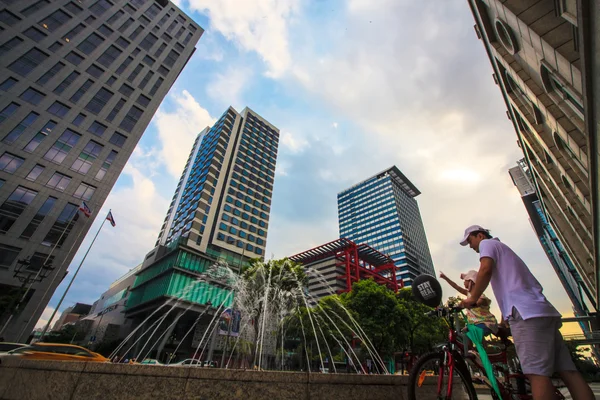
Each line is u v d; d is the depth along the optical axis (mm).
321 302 25625
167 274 38375
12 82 29562
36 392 2938
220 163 57281
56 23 35594
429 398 2369
